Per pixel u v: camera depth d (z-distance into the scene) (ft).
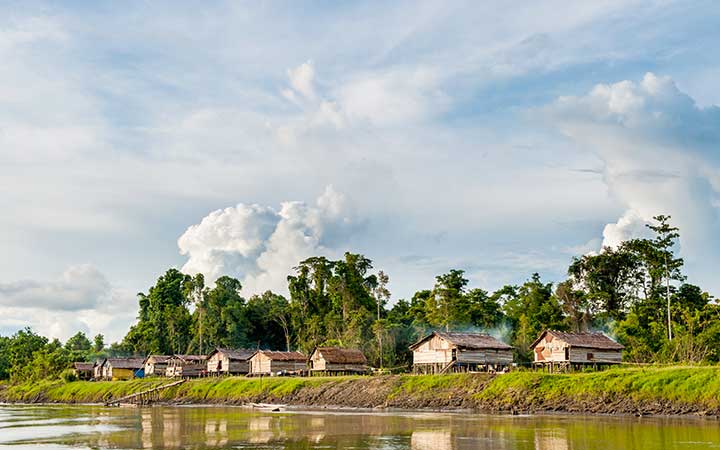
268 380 406.62
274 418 271.28
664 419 226.99
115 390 495.82
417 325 498.28
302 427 229.66
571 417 242.37
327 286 585.63
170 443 196.03
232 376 468.75
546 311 435.53
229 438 204.03
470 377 308.60
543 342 323.98
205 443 193.67
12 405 463.01
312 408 335.47
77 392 517.55
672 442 171.32
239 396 397.19
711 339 325.42
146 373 565.12
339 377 372.99
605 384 263.90
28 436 221.25
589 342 317.42
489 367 344.49
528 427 210.38
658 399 245.86
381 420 246.88
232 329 609.42
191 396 427.74
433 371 348.18
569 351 310.45
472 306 474.90
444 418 249.34
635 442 172.45
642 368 278.26
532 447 168.76
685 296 415.85
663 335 372.17
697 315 343.87
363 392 337.31
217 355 507.30
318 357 417.90
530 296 463.01
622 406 249.96
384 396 324.80
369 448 174.19
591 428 204.44
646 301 412.77
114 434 223.71
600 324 447.01
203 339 627.46
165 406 404.98
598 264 450.30
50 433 230.89
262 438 201.46
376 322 488.85
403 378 334.03
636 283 445.78
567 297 449.48
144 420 283.38
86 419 296.30
